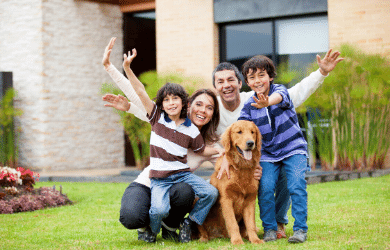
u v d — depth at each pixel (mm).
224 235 3740
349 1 8586
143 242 3627
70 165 11555
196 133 3680
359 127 8164
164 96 3547
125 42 12445
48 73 11211
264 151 3674
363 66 7965
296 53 9359
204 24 9945
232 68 3943
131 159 12578
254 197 3520
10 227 4355
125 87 3758
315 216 4469
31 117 11320
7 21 11625
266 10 9414
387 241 3211
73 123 11648
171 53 10336
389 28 8266
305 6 9039
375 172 7938
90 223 4547
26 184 6316
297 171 3471
